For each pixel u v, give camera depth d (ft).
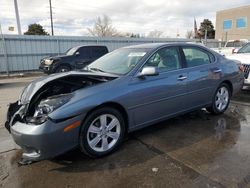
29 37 55.26
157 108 13.43
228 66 17.58
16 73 54.70
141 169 10.55
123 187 9.36
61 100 10.52
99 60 15.67
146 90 12.73
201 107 16.21
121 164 11.00
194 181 9.59
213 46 87.25
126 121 12.49
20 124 10.51
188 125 15.64
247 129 14.88
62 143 10.28
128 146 12.75
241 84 18.88
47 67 43.52
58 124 10.04
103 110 11.43
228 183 9.39
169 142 13.17
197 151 12.07
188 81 14.71
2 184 9.71
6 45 52.90
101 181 9.76
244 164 10.72
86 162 11.23
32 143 9.95
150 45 14.75
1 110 20.85
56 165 11.02
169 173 10.19
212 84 16.34
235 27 150.30
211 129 14.93
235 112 18.38
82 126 10.83
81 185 9.55
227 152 11.87
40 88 11.45
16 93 29.84
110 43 65.62
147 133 14.40
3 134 14.79
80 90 11.12
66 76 12.19
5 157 11.87
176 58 14.67
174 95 14.08
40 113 10.36
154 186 9.35
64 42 59.88
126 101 11.99
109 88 11.59
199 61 15.93
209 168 10.47
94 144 11.34
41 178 10.08
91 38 62.95
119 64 13.84
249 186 9.20
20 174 10.39
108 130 11.82
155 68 12.40
